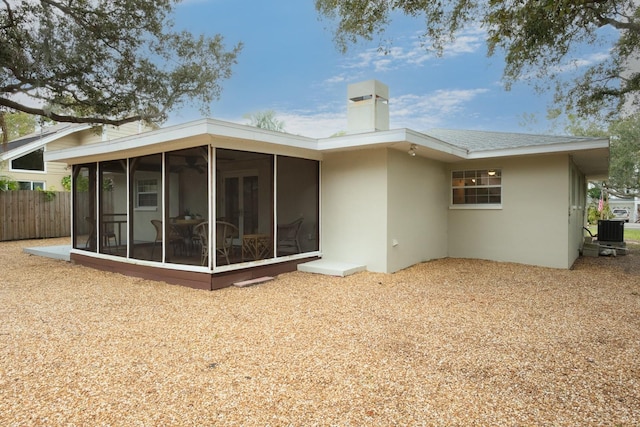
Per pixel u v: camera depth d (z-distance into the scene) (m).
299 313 4.63
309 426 2.29
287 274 7.05
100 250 7.91
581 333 3.93
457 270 7.51
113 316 4.49
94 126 11.05
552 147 7.54
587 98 8.94
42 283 6.41
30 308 4.84
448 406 2.52
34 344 3.57
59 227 13.97
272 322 4.27
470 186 9.18
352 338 3.77
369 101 7.95
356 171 7.45
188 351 3.43
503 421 2.34
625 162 18.45
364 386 2.79
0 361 3.18
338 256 7.73
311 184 7.75
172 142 6.09
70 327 4.08
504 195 8.66
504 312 4.68
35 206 13.34
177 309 4.80
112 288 6.02
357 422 2.33
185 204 6.21
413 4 5.46
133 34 9.22
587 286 6.16
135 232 7.05
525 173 8.39
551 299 5.32
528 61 6.43
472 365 3.15
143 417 2.36
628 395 2.66
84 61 8.70
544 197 8.16
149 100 10.00
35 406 2.47
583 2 4.05
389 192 7.12
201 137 5.64
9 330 3.96
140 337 3.78
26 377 2.89
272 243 6.88
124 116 10.77
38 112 8.95
